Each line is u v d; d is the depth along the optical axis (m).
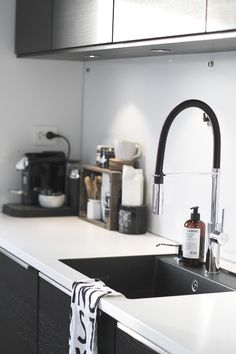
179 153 2.91
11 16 3.54
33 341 2.62
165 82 3.01
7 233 3.02
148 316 1.88
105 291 2.07
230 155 2.57
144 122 3.18
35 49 3.30
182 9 2.18
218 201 2.49
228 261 2.59
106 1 2.63
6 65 3.55
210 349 1.64
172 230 2.97
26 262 2.65
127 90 3.32
